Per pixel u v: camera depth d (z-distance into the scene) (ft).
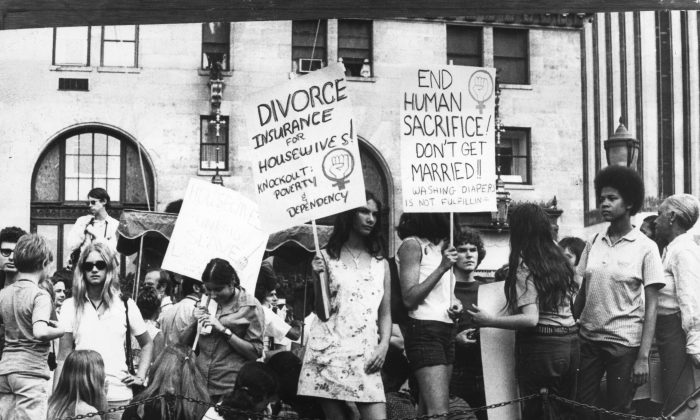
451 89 27.53
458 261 29.55
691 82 96.78
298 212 26.18
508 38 99.40
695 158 97.30
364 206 25.20
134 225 45.65
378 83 95.96
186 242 33.88
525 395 26.27
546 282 25.50
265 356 33.96
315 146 26.27
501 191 84.84
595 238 28.40
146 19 23.80
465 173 27.30
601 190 27.68
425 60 97.14
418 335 25.35
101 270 28.09
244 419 23.95
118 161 90.43
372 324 24.79
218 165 91.50
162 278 37.40
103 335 27.91
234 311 28.35
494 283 27.58
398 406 26.99
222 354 27.99
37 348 27.89
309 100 26.53
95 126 89.30
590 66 98.53
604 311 27.32
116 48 90.48
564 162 97.91
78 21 23.68
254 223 34.71
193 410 25.40
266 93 26.68
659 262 26.91
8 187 87.45
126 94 89.97
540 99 97.66
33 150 88.12
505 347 27.37
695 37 97.96
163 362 25.91
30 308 27.45
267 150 26.61
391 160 95.55
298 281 62.85
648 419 25.68
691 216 28.84
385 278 25.32
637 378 26.53
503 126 96.78
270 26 93.50
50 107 88.58
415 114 27.30
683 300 28.07
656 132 97.45
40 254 28.02
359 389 24.36
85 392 24.88
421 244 26.17
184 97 91.04
